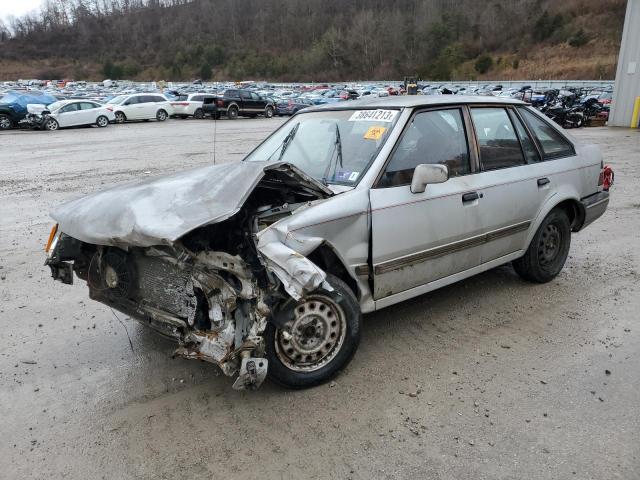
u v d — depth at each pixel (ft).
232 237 10.60
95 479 8.73
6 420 10.29
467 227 13.16
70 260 12.30
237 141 62.59
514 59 276.82
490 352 12.39
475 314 14.38
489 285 16.42
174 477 8.72
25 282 17.47
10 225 24.94
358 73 346.54
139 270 10.83
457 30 329.11
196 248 9.96
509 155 14.78
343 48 353.31
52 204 29.37
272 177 11.12
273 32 414.82
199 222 9.12
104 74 389.19
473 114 14.06
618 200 28.55
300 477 8.65
